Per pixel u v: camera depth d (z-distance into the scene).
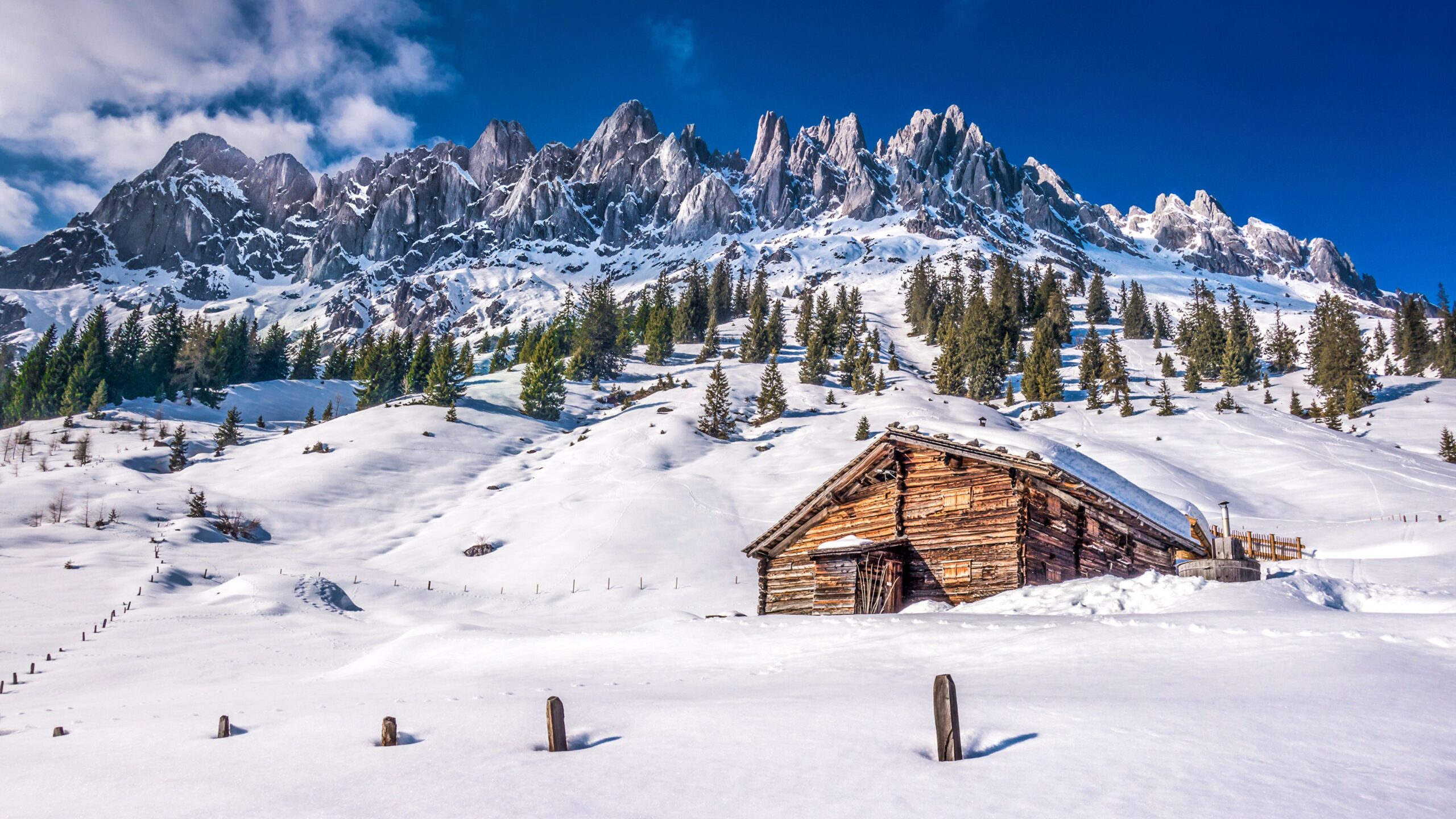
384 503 82.94
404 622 47.00
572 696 12.32
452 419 113.19
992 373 134.50
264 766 8.47
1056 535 23.62
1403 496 67.00
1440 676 8.73
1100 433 102.62
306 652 35.91
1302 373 143.75
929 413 108.69
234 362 156.50
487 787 6.54
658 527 67.00
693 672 14.36
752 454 95.62
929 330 192.12
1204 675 9.65
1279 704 7.71
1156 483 74.06
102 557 59.41
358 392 147.12
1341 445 88.44
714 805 5.62
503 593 56.28
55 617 44.28
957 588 23.12
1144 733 6.84
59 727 13.42
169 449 101.00
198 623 43.50
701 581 55.94
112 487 81.50
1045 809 5.07
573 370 152.62
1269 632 11.77
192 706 17.64
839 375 150.38
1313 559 40.72
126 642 38.50
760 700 9.82
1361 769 5.63
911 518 24.88
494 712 10.92
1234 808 4.90
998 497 23.19
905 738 7.29
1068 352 168.75
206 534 68.62
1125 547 26.52
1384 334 177.75
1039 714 7.80
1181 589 17.33
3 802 8.05
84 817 6.96
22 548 62.12
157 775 8.55
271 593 49.69
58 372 135.00
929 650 13.80
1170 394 126.06
